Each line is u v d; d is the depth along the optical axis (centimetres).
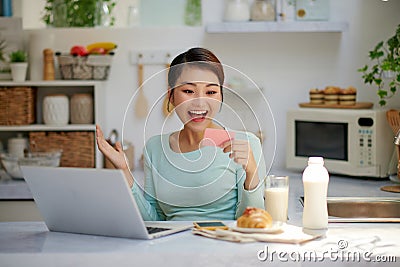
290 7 382
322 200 206
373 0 392
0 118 383
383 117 340
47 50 388
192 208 224
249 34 398
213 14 398
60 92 405
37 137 387
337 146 352
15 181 369
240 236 190
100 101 389
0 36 402
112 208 190
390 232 205
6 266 179
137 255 177
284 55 399
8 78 396
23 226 219
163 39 401
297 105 400
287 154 371
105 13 402
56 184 196
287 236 191
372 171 340
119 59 403
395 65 328
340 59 397
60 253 178
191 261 177
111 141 383
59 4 400
